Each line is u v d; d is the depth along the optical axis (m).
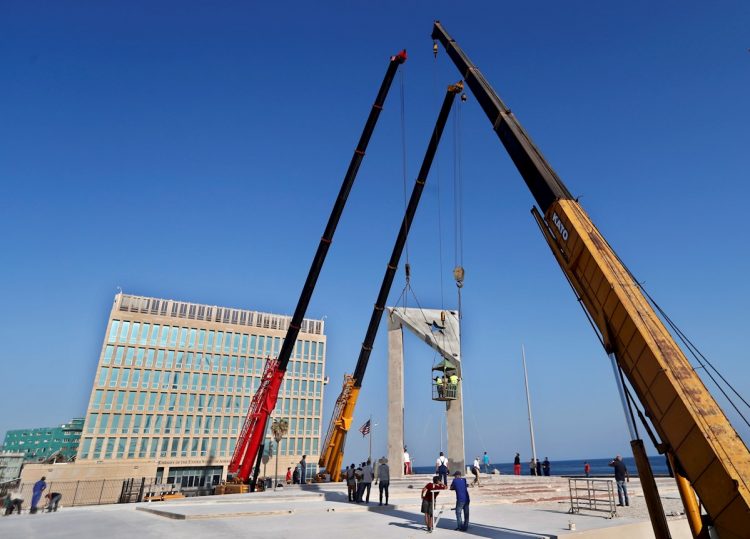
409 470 36.97
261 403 32.19
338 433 34.94
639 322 9.34
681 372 8.66
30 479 72.81
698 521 9.01
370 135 33.66
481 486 28.38
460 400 34.59
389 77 33.28
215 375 96.75
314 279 32.88
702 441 7.99
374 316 35.88
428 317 36.59
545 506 21.22
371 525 15.52
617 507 19.64
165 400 91.44
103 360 89.12
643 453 9.52
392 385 36.47
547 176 12.60
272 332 104.69
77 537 13.45
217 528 14.98
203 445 91.69
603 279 10.20
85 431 84.25
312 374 105.31
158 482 85.38
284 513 18.67
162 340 94.62
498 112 14.87
